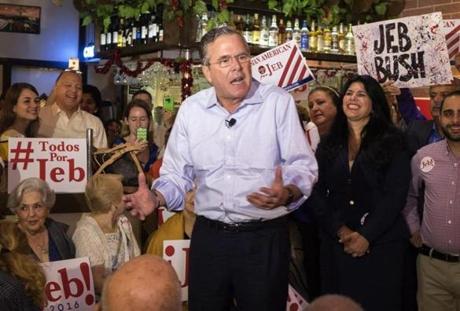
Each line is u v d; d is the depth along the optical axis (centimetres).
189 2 457
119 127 574
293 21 536
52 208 330
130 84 580
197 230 232
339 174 305
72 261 293
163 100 513
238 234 222
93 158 325
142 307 127
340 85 555
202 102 227
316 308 143
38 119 385
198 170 228
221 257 225
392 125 308
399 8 544
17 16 627
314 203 308
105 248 307
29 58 636
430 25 364
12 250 242
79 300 293
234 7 498
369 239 293
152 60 495
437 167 316
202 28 468
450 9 501
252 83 224
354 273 301
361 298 301
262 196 200
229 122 221
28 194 284
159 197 225
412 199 331
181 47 467
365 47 385
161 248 316
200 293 230
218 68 212
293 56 355
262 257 222
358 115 301
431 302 326
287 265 230
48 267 287
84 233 305
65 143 309
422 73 368
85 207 337
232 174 221
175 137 234
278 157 223
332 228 303
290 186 209
